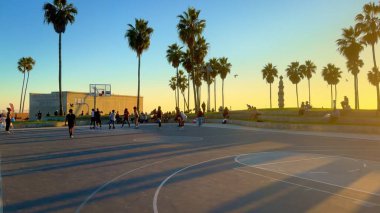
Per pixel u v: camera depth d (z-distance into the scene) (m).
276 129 32.97
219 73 95.62
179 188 9.14
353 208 7.27
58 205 7.54
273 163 13.28
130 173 11.22
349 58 62.81
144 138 23.62
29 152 16.28
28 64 88.88
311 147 18.64
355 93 67.88
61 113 51.38
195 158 14.52
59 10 50.72
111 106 83.88
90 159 14.17
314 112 40.62
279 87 66.38
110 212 7.02
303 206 7.43
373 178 10.39
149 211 7.08
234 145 19.48
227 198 8.11
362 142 21.14
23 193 8.61
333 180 10.10
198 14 55.91
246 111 53.44
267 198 8.09
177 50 76.25
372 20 54.75
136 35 56.78
